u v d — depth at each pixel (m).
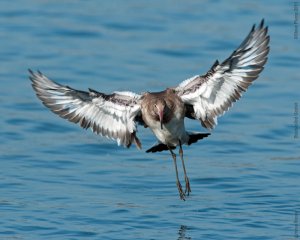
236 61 13.09
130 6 28.06
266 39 13.02
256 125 19.78
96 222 14.74
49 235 14.18
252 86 21.95
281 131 19.41
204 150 18.50
